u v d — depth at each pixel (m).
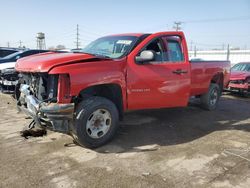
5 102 8.28
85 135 4.43
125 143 4.91
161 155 4.41
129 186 3.44
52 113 4.15
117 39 5.65
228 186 3.49
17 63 5.20
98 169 3.87
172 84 5.50
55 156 4.27
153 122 6.36
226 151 4.63
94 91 4.83
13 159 4.12
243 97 11.14
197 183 3.54
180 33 5.88
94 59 4.56
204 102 7.70
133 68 4.96
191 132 5.69
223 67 7.94
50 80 4.38
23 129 5.41
